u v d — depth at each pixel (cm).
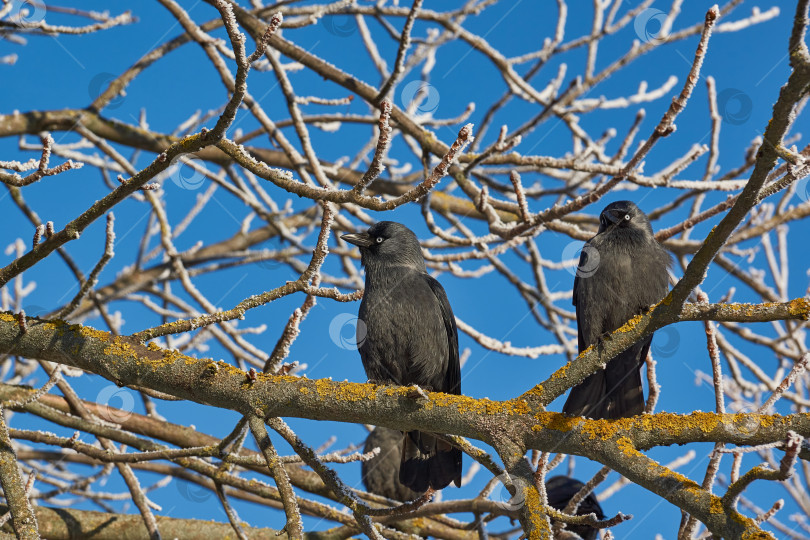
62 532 1061
